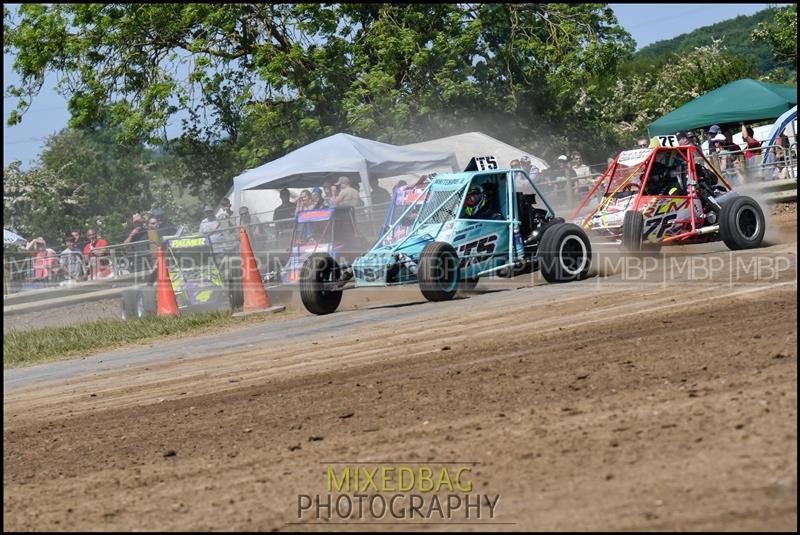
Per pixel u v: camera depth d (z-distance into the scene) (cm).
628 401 1318
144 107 6531
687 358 1523
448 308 2597
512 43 7319
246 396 1811
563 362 1652
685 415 1203
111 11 6575
